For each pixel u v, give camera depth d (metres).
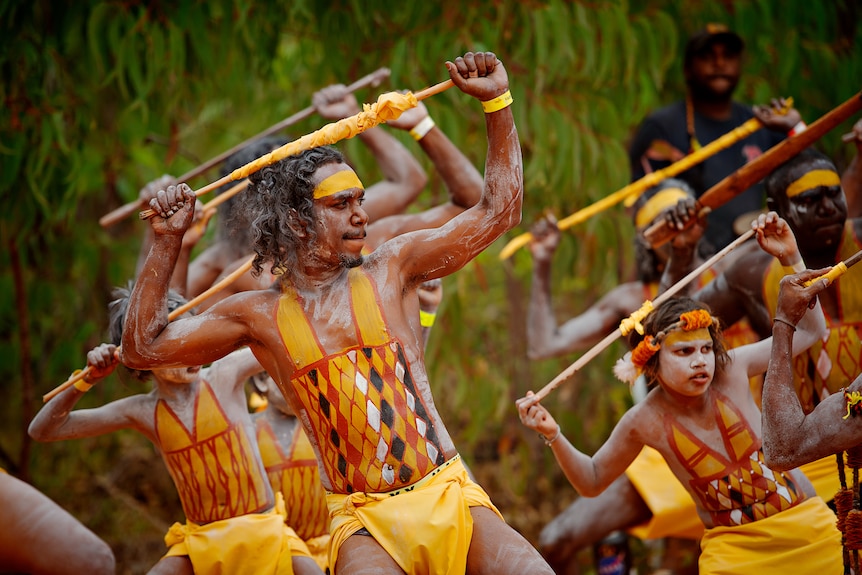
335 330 14.52
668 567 28.47
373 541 14.25
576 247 30.00
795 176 18.62
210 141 35.69
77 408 30.98
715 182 25.52
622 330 16.67
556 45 26.31
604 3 27.02
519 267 33.22
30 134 26.70
